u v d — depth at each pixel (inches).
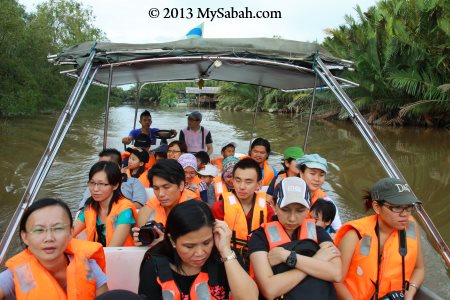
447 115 727.1
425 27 660.1
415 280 100.6
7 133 573.3
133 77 289.0
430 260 192.2
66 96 1065.5
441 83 682.8
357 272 98.7
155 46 179.6
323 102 967.6
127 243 117.6
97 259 81.3
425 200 279.1
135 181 161.0
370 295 97.3
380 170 377.4
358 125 164.6
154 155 243.9
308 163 140.1
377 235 98.9
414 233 99.3
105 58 177.9
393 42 684.7
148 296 77.8
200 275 78.2
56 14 1305.4
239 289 75.9
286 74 245.3
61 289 74.5
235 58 182.7
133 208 117.8
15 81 841.5
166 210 118.9
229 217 120.3
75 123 773.9
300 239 89.1
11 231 122.5
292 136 638.5
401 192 94.4
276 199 90.7
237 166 121.6
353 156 448.8
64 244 73.9
